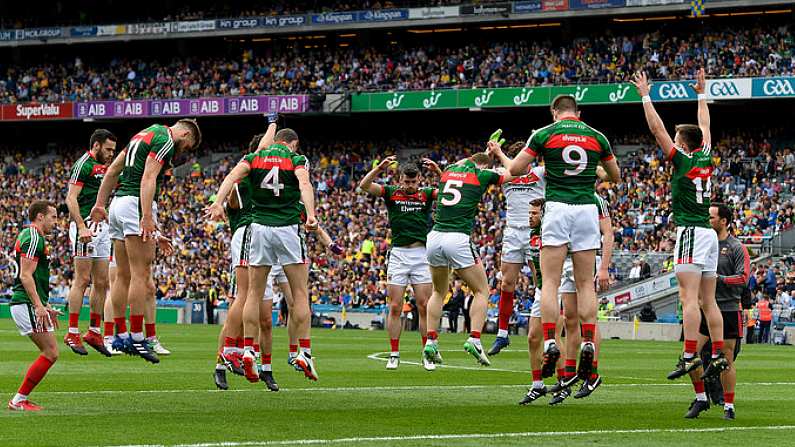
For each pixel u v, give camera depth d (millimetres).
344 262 99938
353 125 121438
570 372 27062
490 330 82750
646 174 102312
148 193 29797
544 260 25984
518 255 36531
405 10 113750
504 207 98938
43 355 25094
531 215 31062
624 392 32094
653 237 92688
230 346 29734
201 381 32938
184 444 19781
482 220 98438
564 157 25797
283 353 48188
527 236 36312
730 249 27484
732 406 25391
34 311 24953
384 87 113188
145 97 123625
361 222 106688
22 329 25031
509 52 113688
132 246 31766
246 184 30828
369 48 120812
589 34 112438
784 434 22516
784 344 75562
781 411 27438
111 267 40219
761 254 88812
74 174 38219
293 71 121562
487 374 37750
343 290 94500
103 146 38500
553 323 25750
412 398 28906
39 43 126938
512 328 82250
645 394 31531
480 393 30547
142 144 31562
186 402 26969
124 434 21047
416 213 39281
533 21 112125
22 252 24922
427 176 113562
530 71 110812
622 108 107938
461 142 118000
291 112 113250
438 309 37469
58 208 119000
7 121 125000
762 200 94688
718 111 107188
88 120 121500
